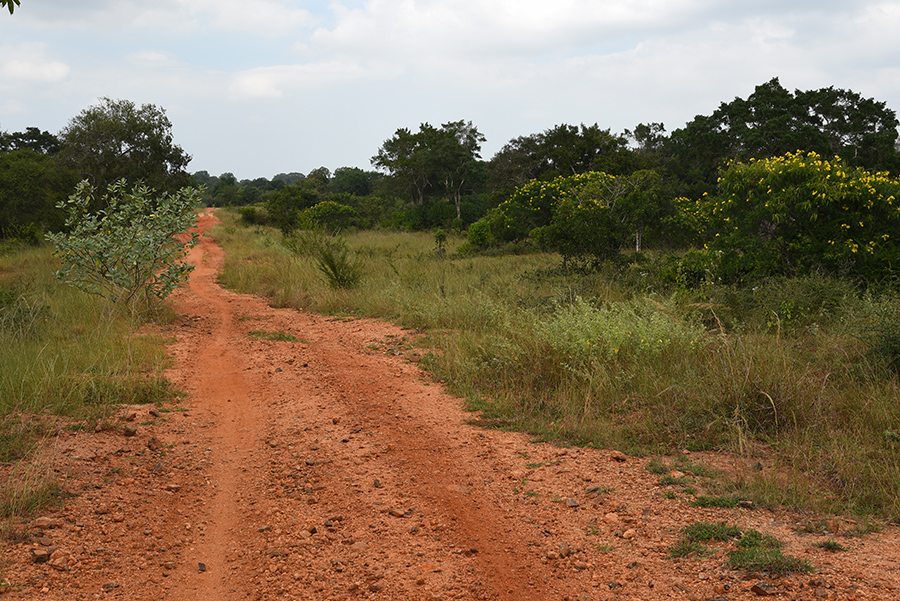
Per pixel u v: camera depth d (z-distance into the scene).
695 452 5.15
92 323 10.71
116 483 4.61
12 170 29.86
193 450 5.48
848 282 10.13
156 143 36.84
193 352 9.56
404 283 15.13
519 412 6.27
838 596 2.93
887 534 3.60
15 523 3.81
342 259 15.97
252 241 35.03
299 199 47.53
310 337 10.77
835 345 7.11
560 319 7.88
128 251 11.73
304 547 3.78
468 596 3.23
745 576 3.20
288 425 6.18
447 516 4.17
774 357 6.27
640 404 6.18
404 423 6.11
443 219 45.81
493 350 7.88
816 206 10.88
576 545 3.71
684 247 22.42
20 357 7.28
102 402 6.45
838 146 37.00
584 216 15.66
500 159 51.25
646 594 3.16
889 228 10.76
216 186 112.19
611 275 13.44
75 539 3.73
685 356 7.07
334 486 4.69
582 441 5.46
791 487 4.30
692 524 3.84
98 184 34.81
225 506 4.45
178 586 3.41
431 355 8.64
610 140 48.00
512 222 27.48
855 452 4.63
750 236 11.70
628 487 4.48
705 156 40.00
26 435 5.27
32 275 17.17
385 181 69.75
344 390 7.33
